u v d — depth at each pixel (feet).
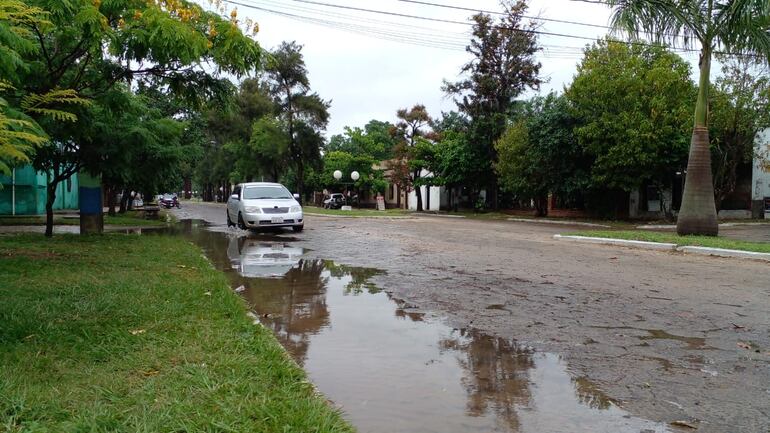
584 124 83.05
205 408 10.46
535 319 19.27
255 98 148.97
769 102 73.87
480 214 119.96
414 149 133.28
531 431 10.70
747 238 54.75
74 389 11.28
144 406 10.44
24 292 20.31
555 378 13.61
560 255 37.50
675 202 94.63
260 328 16.63
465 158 119.44
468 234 55.52
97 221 48.78
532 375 13.83
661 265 33.01
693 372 13.99
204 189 306.35
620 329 17.97
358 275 28.96
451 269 30.81
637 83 74.18
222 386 11.60
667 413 11.53
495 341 16.71
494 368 14.33
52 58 27.20
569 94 81.92
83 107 31.91
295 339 16.97
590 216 99.14
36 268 26.27
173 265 29.07
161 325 16.39
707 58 49.26
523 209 129.59
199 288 22.21
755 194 94.73
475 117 119.24
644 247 43.24
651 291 24.35
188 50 25.88
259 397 11.15
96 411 10.11
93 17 23.24
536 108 127.65
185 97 34.22
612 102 76.23
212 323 16.84
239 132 153.48
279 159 148.25
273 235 53.47
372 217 89.61
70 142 40.40
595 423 11.05
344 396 12.41
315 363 14.67
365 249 41.06
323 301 22.47
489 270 30.40
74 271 25.77
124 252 34.04
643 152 73.87
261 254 38.17
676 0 47.32
